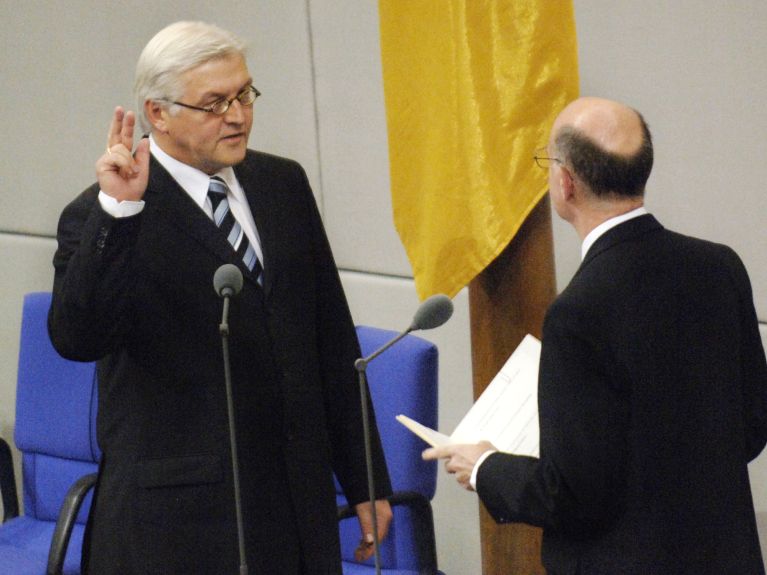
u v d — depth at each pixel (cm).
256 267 868
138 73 833
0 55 1755
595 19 1229
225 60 817
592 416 717
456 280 986
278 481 859
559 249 1290
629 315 729
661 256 750
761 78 1126
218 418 837
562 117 775
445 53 955
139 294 829
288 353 868
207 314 839
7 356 1798
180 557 830
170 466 832
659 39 1188
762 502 1202
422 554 1103
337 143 1464
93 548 860
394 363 1117
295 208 905
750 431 794
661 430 727
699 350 743
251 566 841
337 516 902
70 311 783
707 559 731
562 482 716
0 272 1791
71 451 1335
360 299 1477
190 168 857
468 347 1389
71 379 1337
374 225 1452
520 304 1027
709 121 1168
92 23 1647
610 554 730
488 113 947
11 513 1374
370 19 1397
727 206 1172
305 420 875
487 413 829
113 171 776
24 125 1747
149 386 838
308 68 1470
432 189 984
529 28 929
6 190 1784
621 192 757
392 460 1110
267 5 1491
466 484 787
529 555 1083
